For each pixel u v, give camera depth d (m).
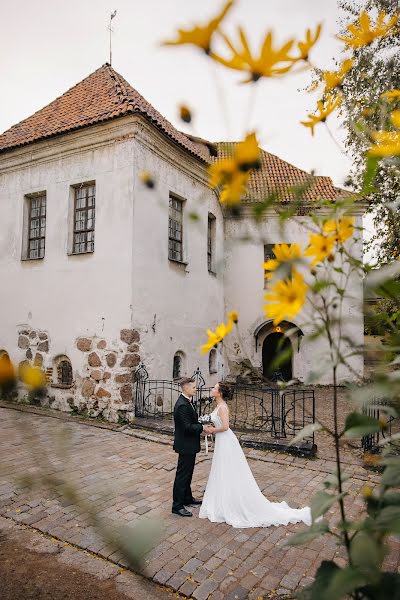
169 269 11.00
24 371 0.78
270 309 0.77
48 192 10.99
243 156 0.63
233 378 14.78
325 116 0.99
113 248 9.79
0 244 11.87
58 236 10.73
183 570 3.88
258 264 15.86
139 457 7.05
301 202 0.88
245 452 7.45
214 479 4.96
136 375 9.49
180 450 5.07
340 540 0.90
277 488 5.92
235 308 15.70
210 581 3.72
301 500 5.52
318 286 0.83
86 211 10.60
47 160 11.05
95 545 4.28
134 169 9.62
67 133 10.38
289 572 3.87
